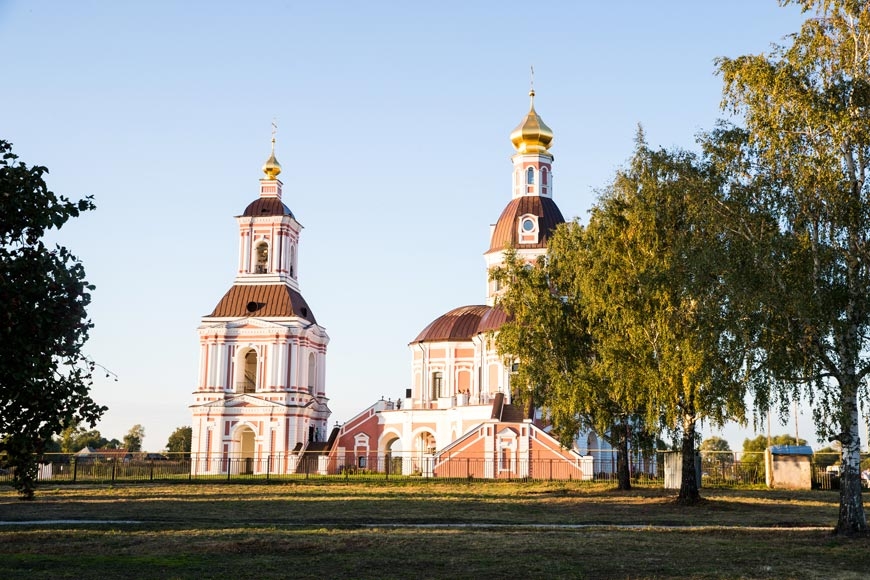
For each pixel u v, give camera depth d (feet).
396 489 180.24
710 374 111.34
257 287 317.42
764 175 102.27
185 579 65.67
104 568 70.85
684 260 109.09
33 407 58.59
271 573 68.64
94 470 230.27
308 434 315.17
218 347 309.22
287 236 321.93
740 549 83.56
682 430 139.74
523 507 132.98
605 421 157.89
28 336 57.47
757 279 97.40
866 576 68.95
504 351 178.09
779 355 98.22
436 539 89.66
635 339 134.00
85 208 61.46
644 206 130.52
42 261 58.23
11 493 162.09
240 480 209.05
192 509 127.75
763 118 100.37
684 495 137.80
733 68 104.01
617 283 135.13
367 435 303.48
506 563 73.87
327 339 341.00
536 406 182.29
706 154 111.34
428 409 297.53
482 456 245.24
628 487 174.70
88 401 60.70
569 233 171.32
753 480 209.15
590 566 72.64
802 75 99.25
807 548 84.38
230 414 303.89
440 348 308.60
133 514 119.24
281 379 305.32
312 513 121.70
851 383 95.66
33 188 59.26
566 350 167.02
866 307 95.86
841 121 94.68
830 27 100.32
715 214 105.09
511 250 186.39
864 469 240.94
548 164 321.73
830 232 97.55
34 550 81.61
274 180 325.01
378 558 76.48
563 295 172.45
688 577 67.92
